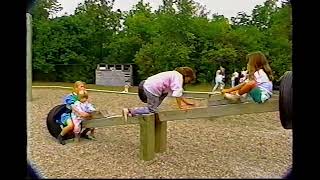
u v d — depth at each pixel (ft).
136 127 25.59
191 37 69.97
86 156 17.79
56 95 45.57
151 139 17.24
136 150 19.17
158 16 76.54
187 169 15.79
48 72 75.31
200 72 67.56
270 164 16.28
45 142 20.49
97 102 39.91
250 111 17.44
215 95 21.03
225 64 66.69
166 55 69.62
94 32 78.79
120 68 75.05
